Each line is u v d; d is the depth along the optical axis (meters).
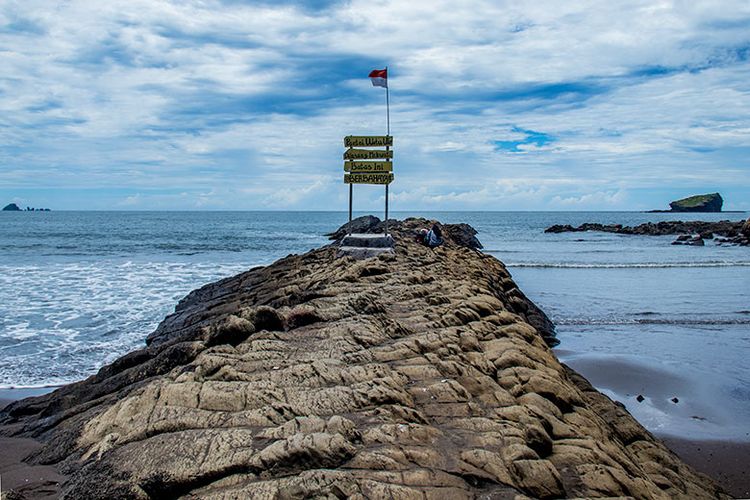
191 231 75.38
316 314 9.82
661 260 43.12
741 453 10.16
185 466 5.05
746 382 14.00
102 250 45.44
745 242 60.44
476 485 4.95
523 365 8.13
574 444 6.14
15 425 8.38
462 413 6.39
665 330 19.47
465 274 17.17
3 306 20.94
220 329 9.02
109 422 6.54
